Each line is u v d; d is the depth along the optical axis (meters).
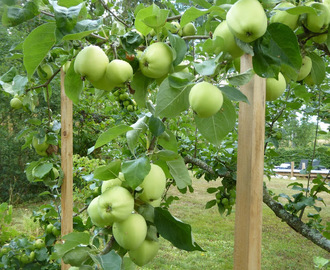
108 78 0.89
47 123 2.34
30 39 0.78
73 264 0.89
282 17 0.84
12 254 2.53
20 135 2.27
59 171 2.35
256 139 1.35
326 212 6.31
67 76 1.02
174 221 0.88
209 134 0.93
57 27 0.74
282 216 2.29
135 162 0.84
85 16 0.83
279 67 0.80
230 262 4.42
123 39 0.94
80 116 5.90
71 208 2.41
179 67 0.98
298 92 1.99
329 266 2.84
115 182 0.92
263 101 1.36
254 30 0.72
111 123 5.93
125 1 8.08
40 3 0.91
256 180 1.39
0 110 7.70
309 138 10.13
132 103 3.33
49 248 2.64
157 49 0.87
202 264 4.34
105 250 0.92
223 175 2.76
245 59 1.03
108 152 4.39
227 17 0.76
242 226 1.40
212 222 6.14
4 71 7.12
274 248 4.95
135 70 0.98
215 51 0.83
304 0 0.85
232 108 0.91
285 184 10.04
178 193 8.39
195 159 2.86
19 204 7.73
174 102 0.88
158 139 1.06
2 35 7.21
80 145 6.39
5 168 7.85
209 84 0.80
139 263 0.92
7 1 0.86
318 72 1.03
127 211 0.82
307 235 2.20
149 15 0.85
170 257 4.57
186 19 0.83
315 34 0.87
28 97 1.90
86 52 0.86
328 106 2.70
